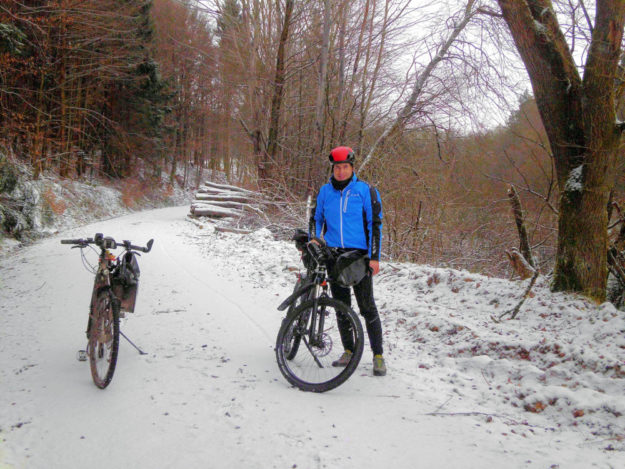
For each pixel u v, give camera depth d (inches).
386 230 444.8
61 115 775.1
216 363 163.9
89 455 104.6
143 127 1189.1
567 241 219.1
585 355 149.9
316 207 159.2
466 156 475.2
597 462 99.9
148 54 1088.2
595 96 207.3
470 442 110.7
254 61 657.6
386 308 235.9
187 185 1738.4
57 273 332.8
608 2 200.5
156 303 252.4
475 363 159.9
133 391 138.3
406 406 130.9
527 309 209.3
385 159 477.7
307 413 125.2
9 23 567.2
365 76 547.2
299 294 151.7
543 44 218.2
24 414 123.6
